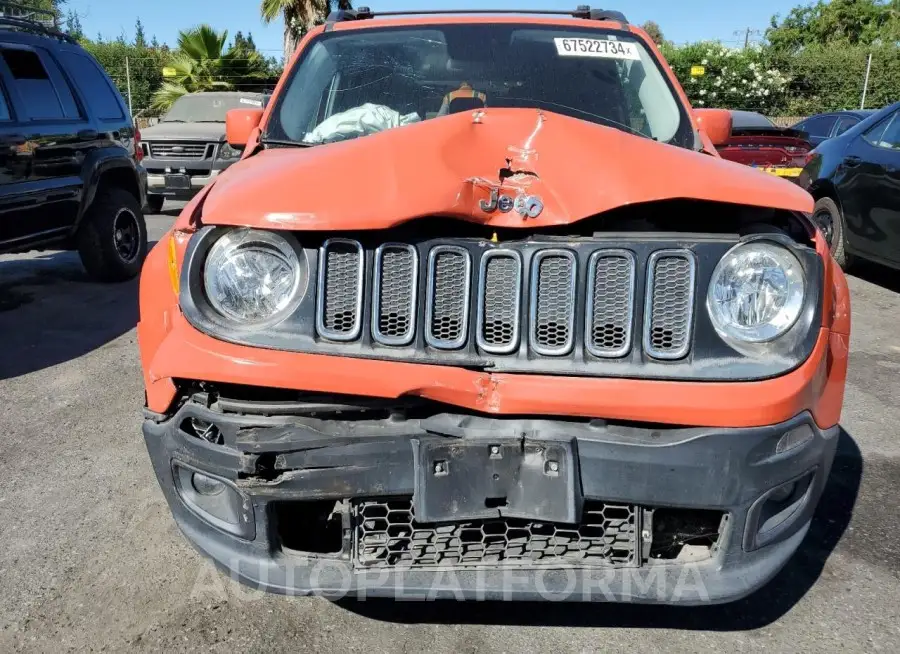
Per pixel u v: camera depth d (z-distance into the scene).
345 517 2.20
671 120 3.32
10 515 3.23
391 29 3.66
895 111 7.22
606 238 2.14
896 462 3.83
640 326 2.14
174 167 11.63
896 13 42.41
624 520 2.20
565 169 2.22
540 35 3.60
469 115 2.44
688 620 2.62
